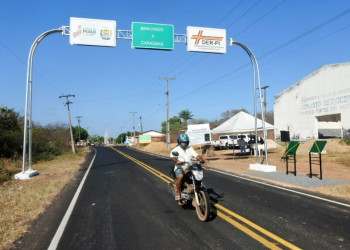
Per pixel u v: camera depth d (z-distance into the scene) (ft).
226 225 19.81
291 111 138.92
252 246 16.15
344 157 66.59
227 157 84.23
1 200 29.35
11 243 17.60
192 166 21.20
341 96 112.88
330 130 133.69
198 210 21.54
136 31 49.65
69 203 28.22
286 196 29.04
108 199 29.43
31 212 24.89
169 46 50.96
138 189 34.24
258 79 52.75
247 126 67.92
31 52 49.80
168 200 27.89
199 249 15.93
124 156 103.71
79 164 74.95
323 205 25.16
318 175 43.86
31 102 51.01
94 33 48.44
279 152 91.40
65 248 16.74
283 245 16.22
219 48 52.90
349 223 20.04
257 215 22.11
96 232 19.30
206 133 86.22
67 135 202.90
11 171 55.77
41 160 86.33
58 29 48.32
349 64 109.70
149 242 17.20
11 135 74.28
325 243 16.46
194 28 52.03
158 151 140.67
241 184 36.73
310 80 127.75
